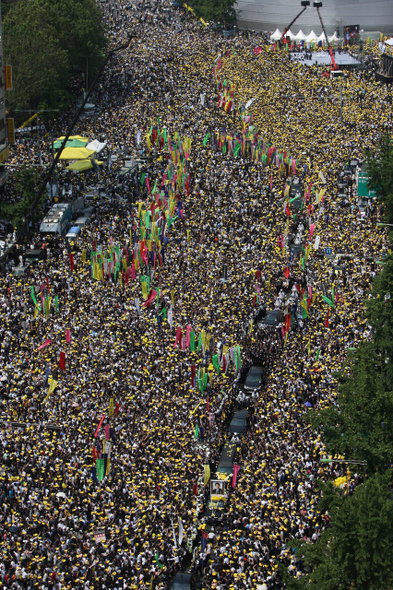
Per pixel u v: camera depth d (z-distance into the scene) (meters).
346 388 126.38
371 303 146.12
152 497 123.12
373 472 119.19
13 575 107.56
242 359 162.12
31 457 129.62
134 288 181.12
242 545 115.44
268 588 108.94
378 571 99.88
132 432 136.38
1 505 119.50
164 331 165.25
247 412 150.25
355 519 100.69
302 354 161.38
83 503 121.50
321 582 99.62
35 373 150.62
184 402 144.62
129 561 111.50
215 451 137.25
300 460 130.50
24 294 180.12
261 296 181.12
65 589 106.75
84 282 184.38
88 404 142.38
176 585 109.75
